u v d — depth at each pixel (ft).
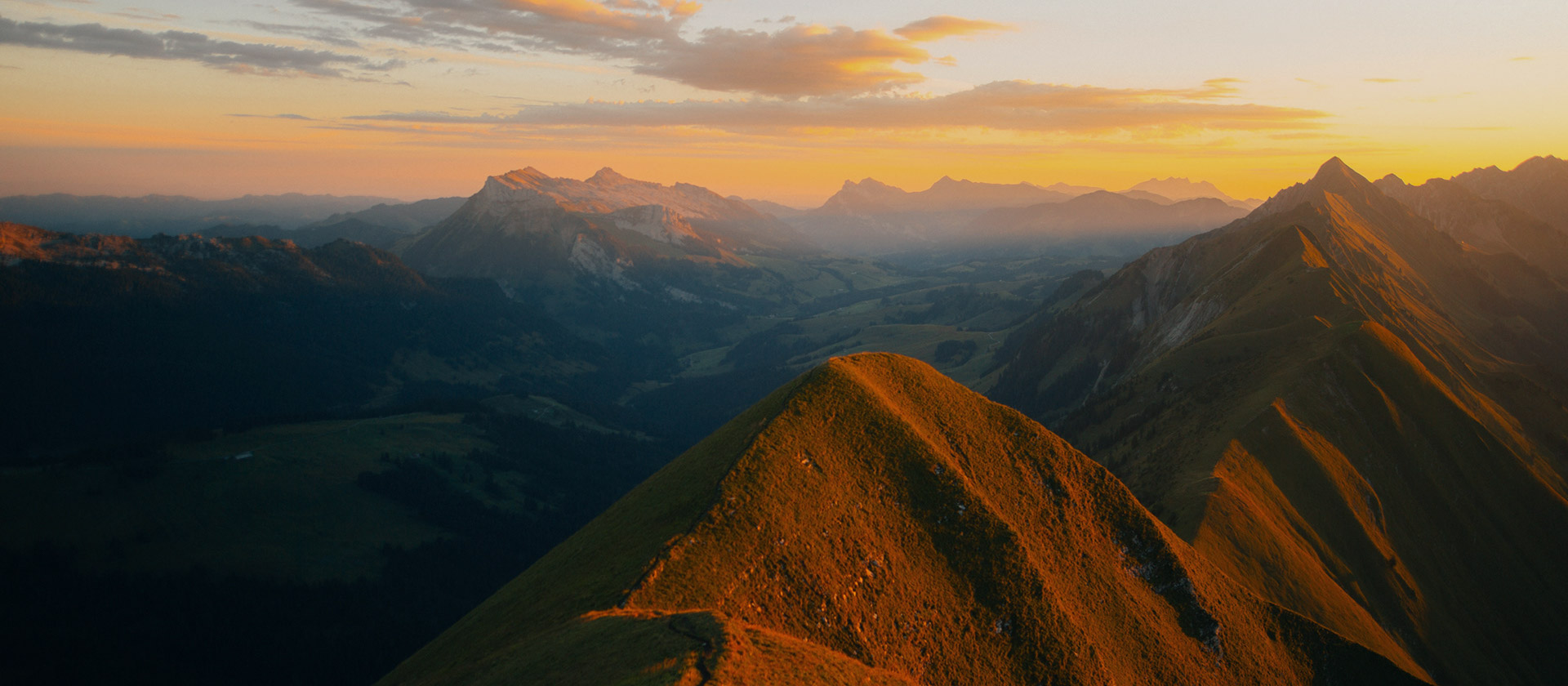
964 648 266.77
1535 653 479.82
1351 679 329.31
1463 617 473.26
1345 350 608.19
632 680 180.65
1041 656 272.51
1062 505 334.65
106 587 616.80
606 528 315.78
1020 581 286.66
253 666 589.73
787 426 304.30
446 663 276.21
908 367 372.58
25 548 628.28
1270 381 604.49
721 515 265.95
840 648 246.47
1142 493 510.99
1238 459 488.02
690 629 208.33
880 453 310.45
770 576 254.47
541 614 264.31
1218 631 314.96
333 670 600.80
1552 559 532.32
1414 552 498.28
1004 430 357.41
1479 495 550.36
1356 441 546.67
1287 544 424.87
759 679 187.52
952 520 298.35
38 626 567.18
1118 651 289.53
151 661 569.64
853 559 270.87
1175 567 329.11
